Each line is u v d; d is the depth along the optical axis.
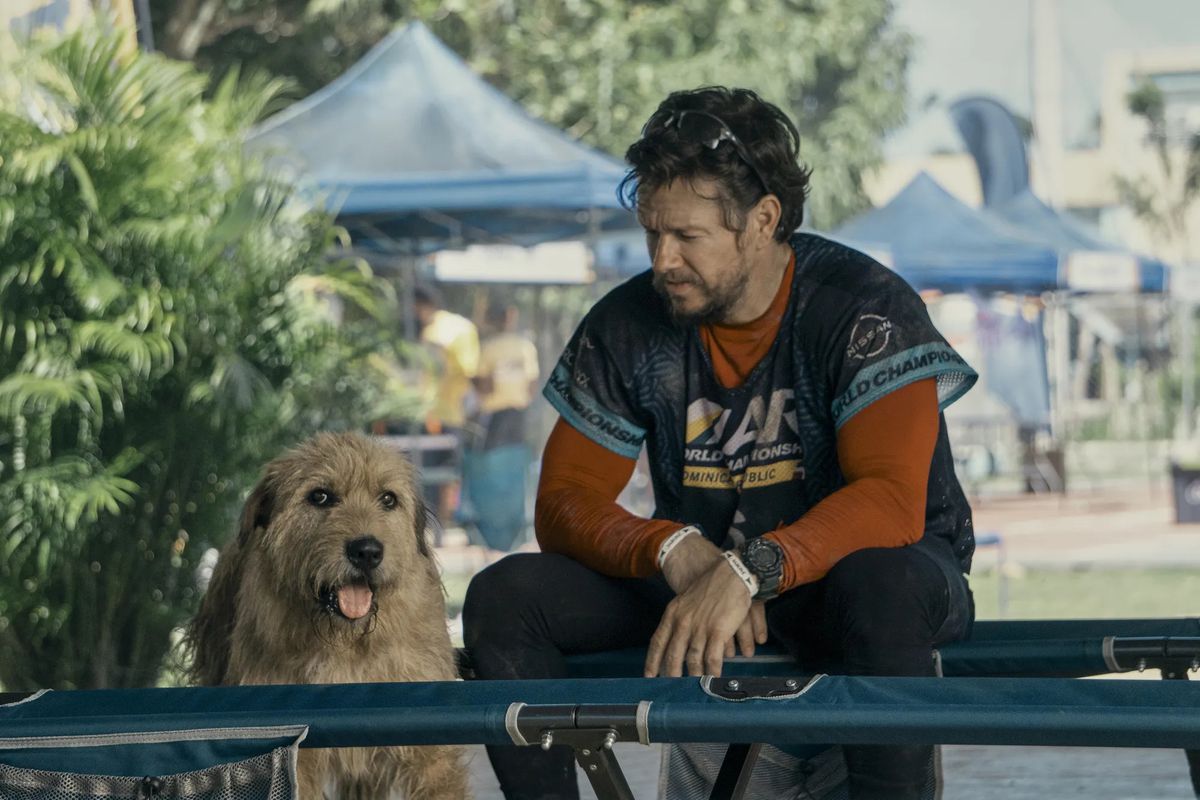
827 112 38.75
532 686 3.24
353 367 12.22
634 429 4.65
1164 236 50.69
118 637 10.08
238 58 32.72
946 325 32.16
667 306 4.43
